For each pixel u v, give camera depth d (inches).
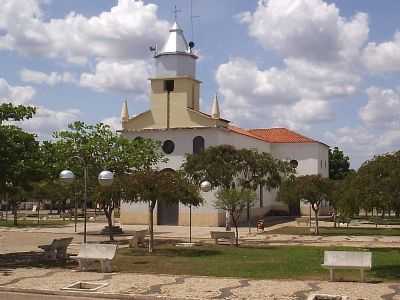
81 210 2677.2
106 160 1381.6
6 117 863.1
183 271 775.1
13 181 845.2
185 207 1820.9
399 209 724.0
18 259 914.1
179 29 1951.3
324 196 1449.3
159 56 1907.0
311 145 2364.7
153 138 1881.2
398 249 1083.3
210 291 611.2
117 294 595.2
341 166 3078.2
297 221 1851.6
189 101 1889.8
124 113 1927.9
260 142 2260.1
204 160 1285.7
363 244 1199.6
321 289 616.4
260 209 2228.1
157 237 1382.9
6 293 617.9
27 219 2389.3
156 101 1899.6
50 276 721.6
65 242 942.4
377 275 719.7
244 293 597.9
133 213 1908.2
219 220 1787.6
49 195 1991.9
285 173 1573.6
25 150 864.3
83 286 651.5
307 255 975.0
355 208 765.3
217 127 1811.0
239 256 965.8
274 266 823.1
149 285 651.5
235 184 1342.3
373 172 744.3
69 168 1327.5
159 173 1013.2
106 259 759.7
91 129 1424.7
